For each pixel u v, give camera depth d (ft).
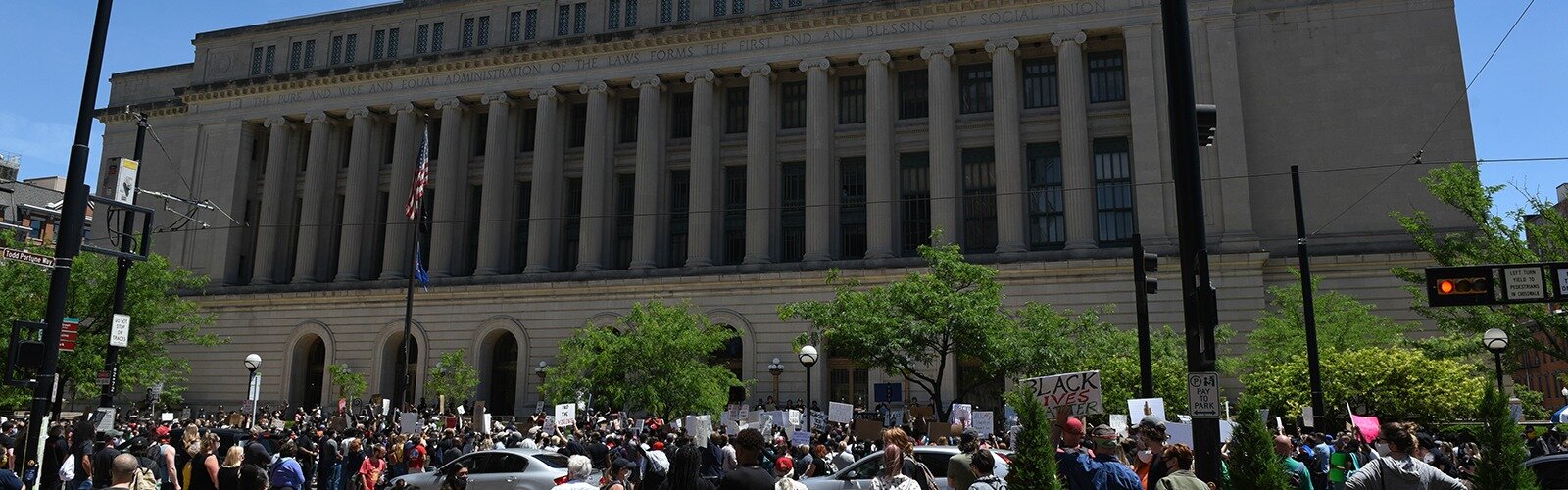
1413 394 100.37
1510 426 33.91
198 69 202.18
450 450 86.12
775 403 141.69
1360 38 155.84
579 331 144.46
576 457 42.22
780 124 172.96
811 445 75.00
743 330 159.84
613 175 177.88
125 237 92.53
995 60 159.33
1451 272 59.57
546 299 169.99
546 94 177.58
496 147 177.99
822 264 157.89
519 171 182.60
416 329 175.01
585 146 174.50
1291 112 155.22
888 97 163.63
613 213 176.24
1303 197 152.35
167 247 194.18
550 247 174.50
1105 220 156.25
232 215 190.49
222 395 183.01
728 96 177.88
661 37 172.14
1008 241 153.69
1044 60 164.55
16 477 43.27
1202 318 38.42
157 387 152.56
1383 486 35.76
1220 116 151.12
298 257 184.55
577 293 168.55
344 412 139.74
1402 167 150.20
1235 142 149.69
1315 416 83.30
